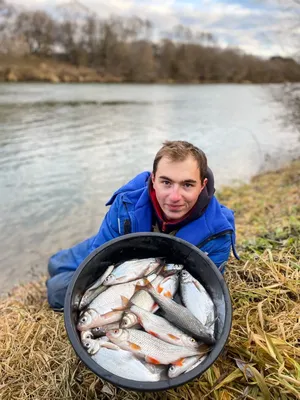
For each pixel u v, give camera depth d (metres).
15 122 5.89
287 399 0.84
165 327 0.84
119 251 0.95
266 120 6.38
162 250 0.97
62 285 1.36
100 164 3.86
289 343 0.94
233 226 1.09
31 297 1.60
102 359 0.77
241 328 1.02
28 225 2.42
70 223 2.46
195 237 0.99
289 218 1.85
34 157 4.00
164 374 0.77
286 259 1.30
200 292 0.90
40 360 1.05
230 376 0.89
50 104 8.26
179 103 10.04
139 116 7.37
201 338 0.80
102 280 0.91
